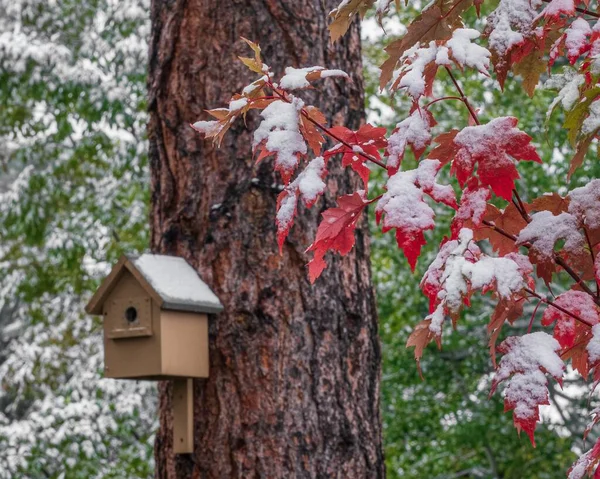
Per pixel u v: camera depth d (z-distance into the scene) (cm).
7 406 2062
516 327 1448
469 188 271
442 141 276
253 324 521
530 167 1353
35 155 1780
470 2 290
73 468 1545
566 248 271
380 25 303
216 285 530
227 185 537
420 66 271
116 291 529
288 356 518
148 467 1546
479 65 265
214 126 294
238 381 518
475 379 1631
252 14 550
